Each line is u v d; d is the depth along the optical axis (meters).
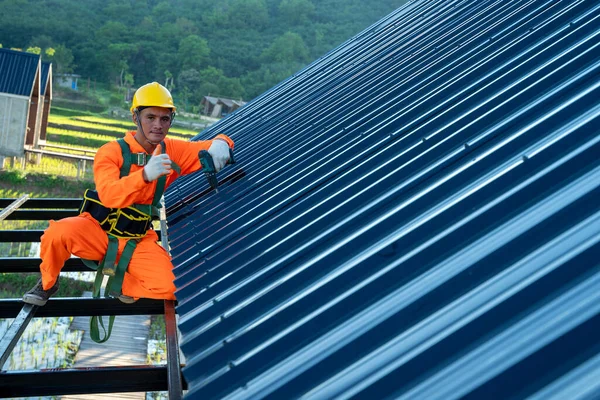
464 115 3.82
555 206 2.16
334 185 4.08
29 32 171.00
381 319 2.16
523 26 5.39
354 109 6.51
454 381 1.62
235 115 12.57
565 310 1.62
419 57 7.15
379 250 2.64
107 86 157.12
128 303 4.38
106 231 4.16
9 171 35.72
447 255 2.35
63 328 14.35
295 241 3.43
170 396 2.85
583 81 3.19
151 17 194.38
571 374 1.42
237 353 2.52
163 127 4.14
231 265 3.59
